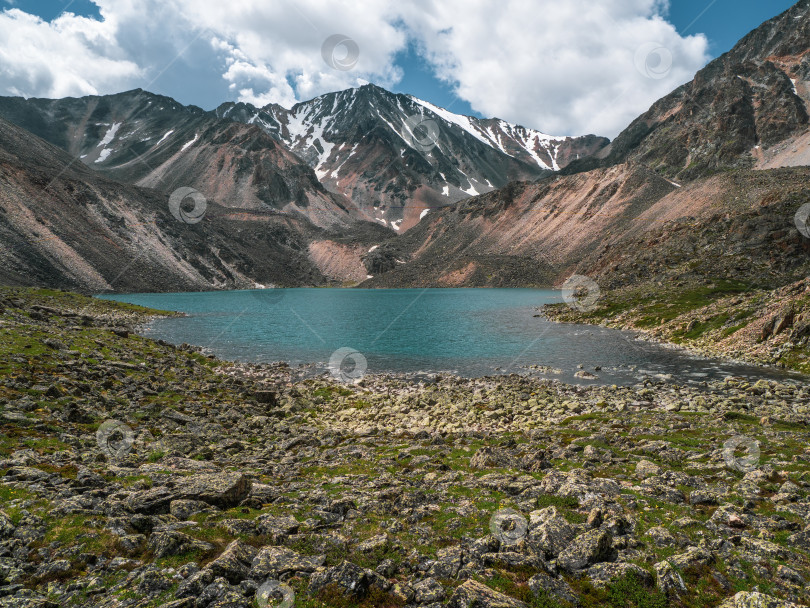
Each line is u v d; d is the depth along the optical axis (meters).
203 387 43.91
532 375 58.66
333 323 118.75
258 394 43.56
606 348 74.50
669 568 11.30
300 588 10.59
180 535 12.32
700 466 20.92
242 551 11.88
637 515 14.99
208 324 112.81
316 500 17.28
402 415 40.09
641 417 34.50
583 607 10.29
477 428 35.22
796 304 60.69
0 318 50.56
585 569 11.68
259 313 145.75
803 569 11.37
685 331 77.31
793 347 55.88
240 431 32.50
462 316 132.50
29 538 12.14
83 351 44.75
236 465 23.48
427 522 15.22
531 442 28.52
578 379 54.84
